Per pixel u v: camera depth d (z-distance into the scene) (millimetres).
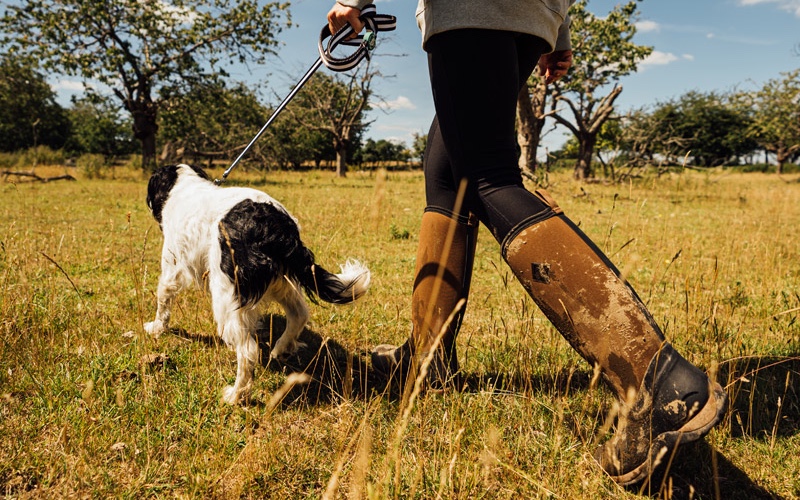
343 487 1923
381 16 2105
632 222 9320
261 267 2508
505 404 2482
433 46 1973
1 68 32969
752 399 2387
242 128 31203
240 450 2168
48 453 2057
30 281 4191
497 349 3141
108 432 2209
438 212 2275
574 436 2234
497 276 5387
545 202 1889
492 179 1941
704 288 4812
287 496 1900
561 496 1850
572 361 2979
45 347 2928
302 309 3023
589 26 23531
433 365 2400
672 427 1647
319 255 5973
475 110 1917
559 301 1808
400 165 52719
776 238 7711
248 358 2516
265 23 24422
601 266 1768
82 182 19719
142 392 2553
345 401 2285
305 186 21359
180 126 27219
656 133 22094
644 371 1710
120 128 58094
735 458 2133
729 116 50844
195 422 2336
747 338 3451
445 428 2230
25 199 11508
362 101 34719
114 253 5719
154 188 3283
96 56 23531
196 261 2854
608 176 23344
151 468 1986
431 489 1881
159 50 24828
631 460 1771
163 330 3381
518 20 1894
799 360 2988
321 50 2406
